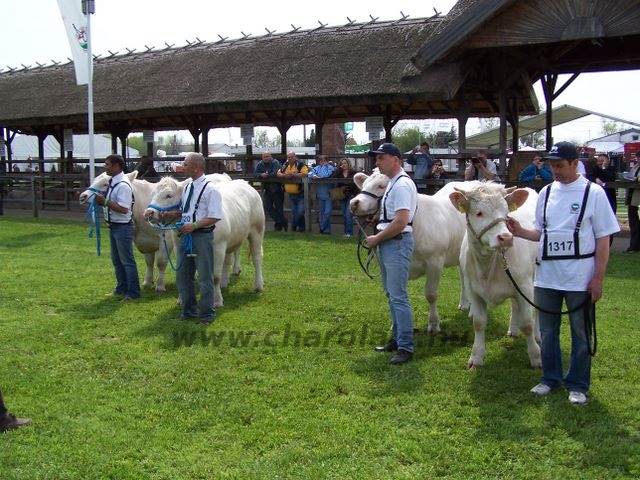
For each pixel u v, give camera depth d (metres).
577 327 5.06
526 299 5.45
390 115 20.50
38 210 22.70
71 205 22.62
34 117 21.59
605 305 8.48
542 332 5.30
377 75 16.02
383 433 4.66
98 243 9.40
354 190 14.77
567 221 4.97
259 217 9.27
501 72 15.20
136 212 9.06
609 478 4.04
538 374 5.81
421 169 15.65
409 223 6.11
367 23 19.30
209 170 19.88
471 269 5.84
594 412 4.96
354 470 4.13
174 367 6.06
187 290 7.71
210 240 7.50
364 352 6.52
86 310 8.21
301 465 4.21
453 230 7.44
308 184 15.57
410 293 9.09
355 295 8.99
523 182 13.69
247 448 4.47
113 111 19.72
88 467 4.20
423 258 7.02
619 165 28.36
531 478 4.06
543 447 4.44
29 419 4.88
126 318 7.81
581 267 4.95
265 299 8.77
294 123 21.33
